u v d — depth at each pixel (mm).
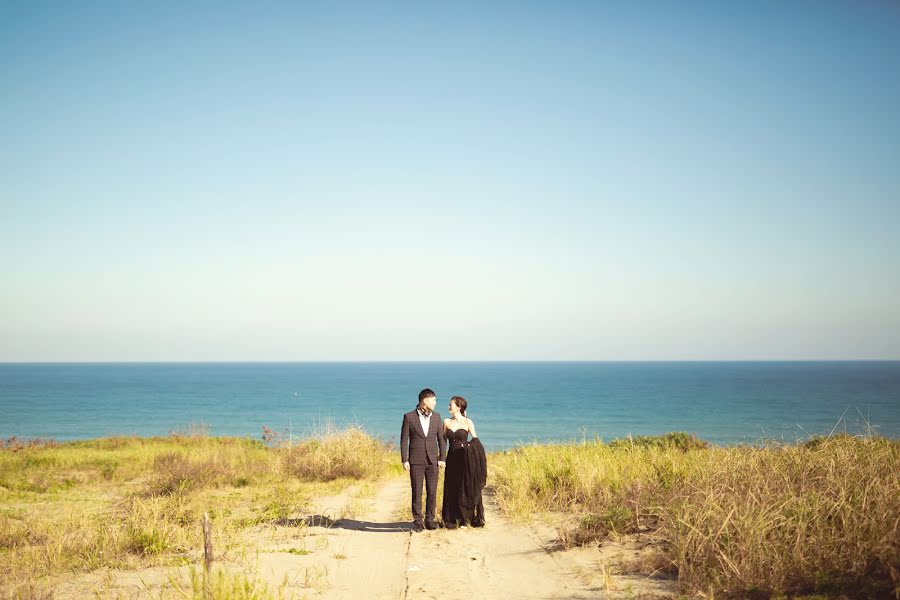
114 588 6055
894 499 5773
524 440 49938
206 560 5695
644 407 86500
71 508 12195
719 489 7035
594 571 6289
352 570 6734
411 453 9180
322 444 18156
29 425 64750
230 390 139250
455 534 8727
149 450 24844
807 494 6395
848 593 4559
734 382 165000
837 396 102062
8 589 6066
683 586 5465
